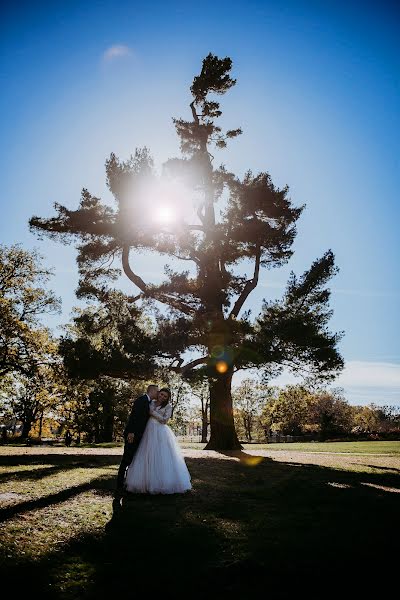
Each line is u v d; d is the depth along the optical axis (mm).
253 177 25734
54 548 3887
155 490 6516
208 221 22922
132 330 17672
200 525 4809
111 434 42562
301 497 6785
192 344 18047
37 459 11930
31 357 28688
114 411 39875
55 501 5754
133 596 3045
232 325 17953
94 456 13047
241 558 3777
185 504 5926
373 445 29062
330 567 3580
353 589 3162
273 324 17875
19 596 2965
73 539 4156
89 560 3695
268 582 3287
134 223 19359
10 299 30484
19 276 31547
